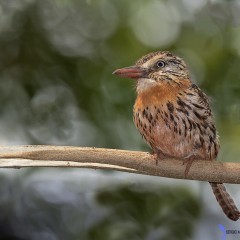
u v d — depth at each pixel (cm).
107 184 1350
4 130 1434
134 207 1312
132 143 1407
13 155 829
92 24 1505
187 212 1327
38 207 1415
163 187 1341
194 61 1445
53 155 834
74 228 1381
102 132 1419
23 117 1431
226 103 1378
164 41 1495
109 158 859
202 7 1478
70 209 1396
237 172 894
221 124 1384
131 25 1498
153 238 1297
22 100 1437
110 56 1480
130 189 1323
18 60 1460
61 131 1423
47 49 1473
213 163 895
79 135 1427
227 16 1450
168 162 897
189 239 1309
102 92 1434
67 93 1448
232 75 1402
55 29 1495
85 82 1449
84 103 1434
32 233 1405
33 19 1471
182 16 1495
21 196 1423
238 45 1423
